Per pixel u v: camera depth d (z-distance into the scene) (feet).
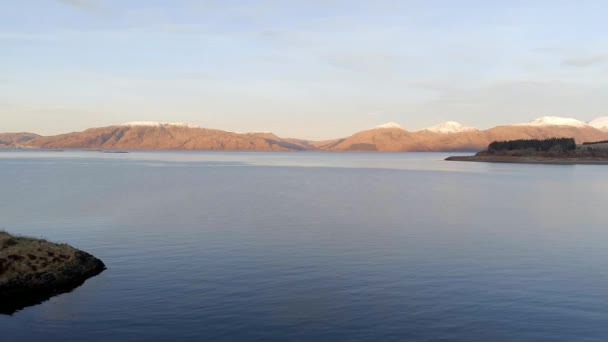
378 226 134.82
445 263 92.48
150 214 154.30
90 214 152.35
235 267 88.28
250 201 196.24
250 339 57.31
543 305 69.21
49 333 58.80
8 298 70.13
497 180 349.41
